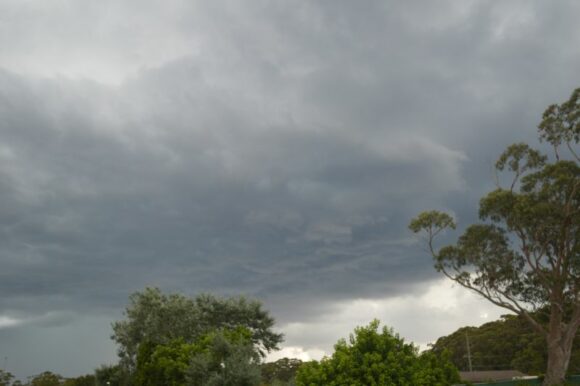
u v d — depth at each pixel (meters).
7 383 102.50
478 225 57.72
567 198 54.66
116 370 60.12
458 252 58.31
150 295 60.72
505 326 105.81
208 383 36.44
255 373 36.88
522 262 57.25
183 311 59.06
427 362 33.00
